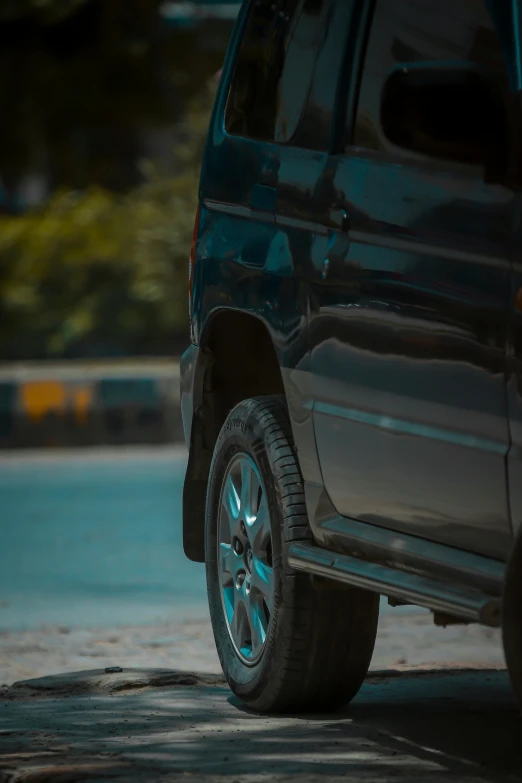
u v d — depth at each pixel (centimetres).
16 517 1928
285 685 803
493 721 803
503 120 612
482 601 623
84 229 3803
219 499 873
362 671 811
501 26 642
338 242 743
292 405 785
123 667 1023
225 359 891
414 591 673
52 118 5009
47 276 3769
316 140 785
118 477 2312
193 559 923
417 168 692
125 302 3750
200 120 3922
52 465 2495
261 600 828
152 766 703
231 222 857
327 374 749
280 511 793
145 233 3759
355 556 741
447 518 662
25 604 1370
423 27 715
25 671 1034
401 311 684
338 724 797
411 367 677
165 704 866
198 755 726
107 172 5150
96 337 3747
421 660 1055
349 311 727
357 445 725
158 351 3750
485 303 625
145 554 1656
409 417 682
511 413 610
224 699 880
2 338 3747
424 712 830
